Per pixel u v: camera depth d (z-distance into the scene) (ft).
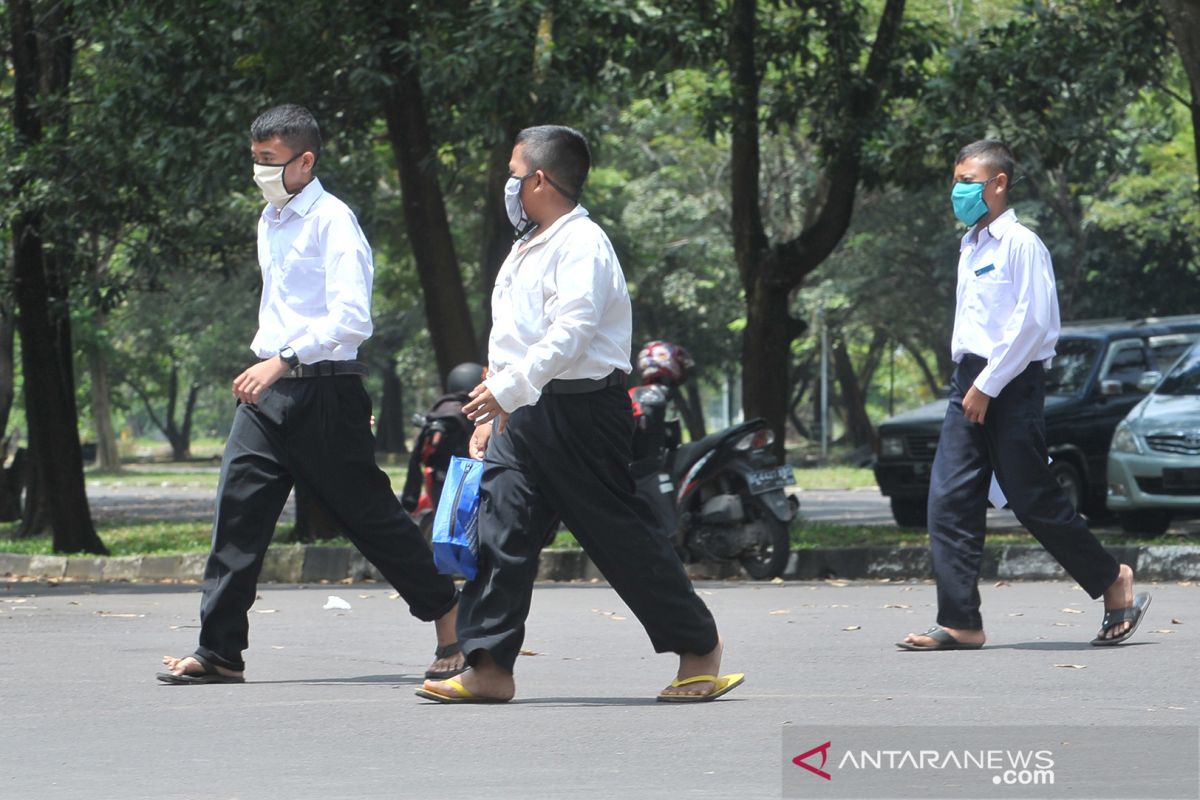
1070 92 169.89
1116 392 186.91
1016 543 150.00
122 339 599.98
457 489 62.54
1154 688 67.97
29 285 169.37
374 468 69.72
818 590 123.13
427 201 169.27
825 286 472.85
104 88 175.83
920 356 594.65
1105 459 188.75
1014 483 80.48
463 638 62.85
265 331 69.56
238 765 51.78
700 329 553.64
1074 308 423.23
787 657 80.12
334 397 68.80
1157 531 171.73
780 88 189.06
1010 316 79.82
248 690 69.15
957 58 165.99
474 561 62.64
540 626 97.76
